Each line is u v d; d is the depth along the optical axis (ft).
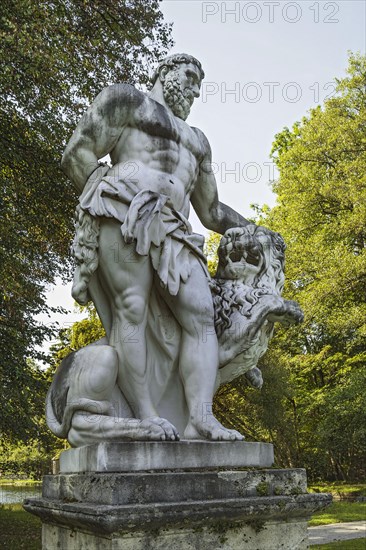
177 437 9.34
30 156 35.19
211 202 12.48
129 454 8.86
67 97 35.14
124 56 37.24
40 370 40.11
